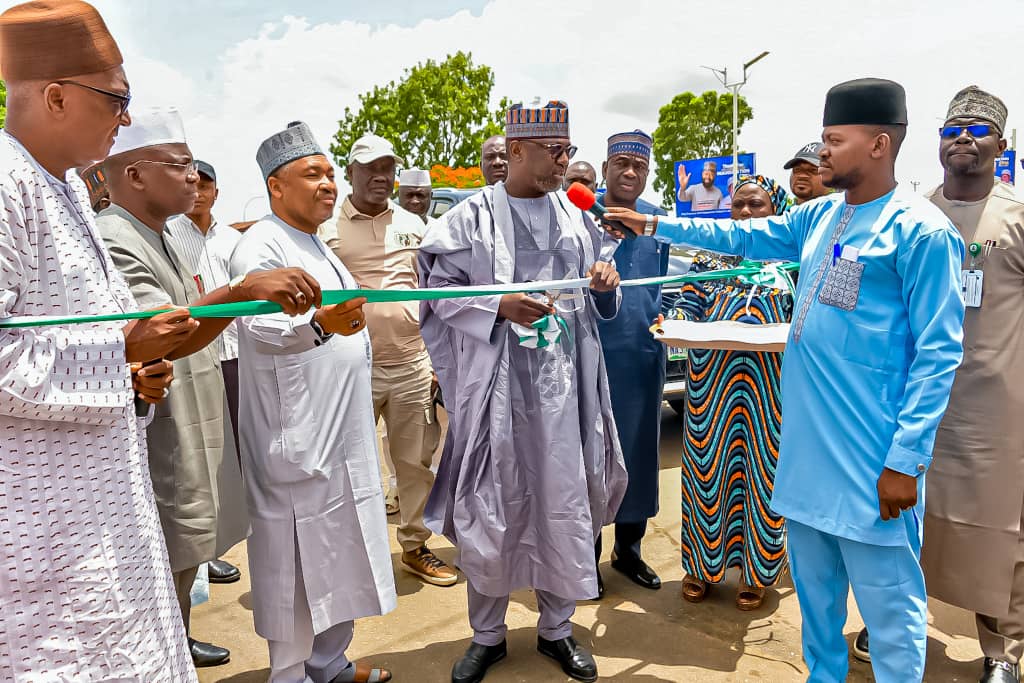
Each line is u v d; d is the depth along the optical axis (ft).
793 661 9.91
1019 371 8.98
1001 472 9.07
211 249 11.41
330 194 8.57
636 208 12.26
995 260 9.05
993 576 9.14
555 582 9.21
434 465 16.10
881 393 7.22
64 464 4.71
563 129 9.02
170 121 8.02
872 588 7.42
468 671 9.41
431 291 6.63
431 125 126.62
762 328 10.33
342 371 8.37
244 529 8.66
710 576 11.28
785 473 7.92
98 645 4.84
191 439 8.14
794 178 13.23
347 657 10.07
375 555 8.57
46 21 4.68
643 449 11.91
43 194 4.81
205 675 9.66
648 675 9.56
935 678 9.55
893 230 7.16
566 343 9.25
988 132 9.09
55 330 4.59
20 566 4.56
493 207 9.32
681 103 160.56
